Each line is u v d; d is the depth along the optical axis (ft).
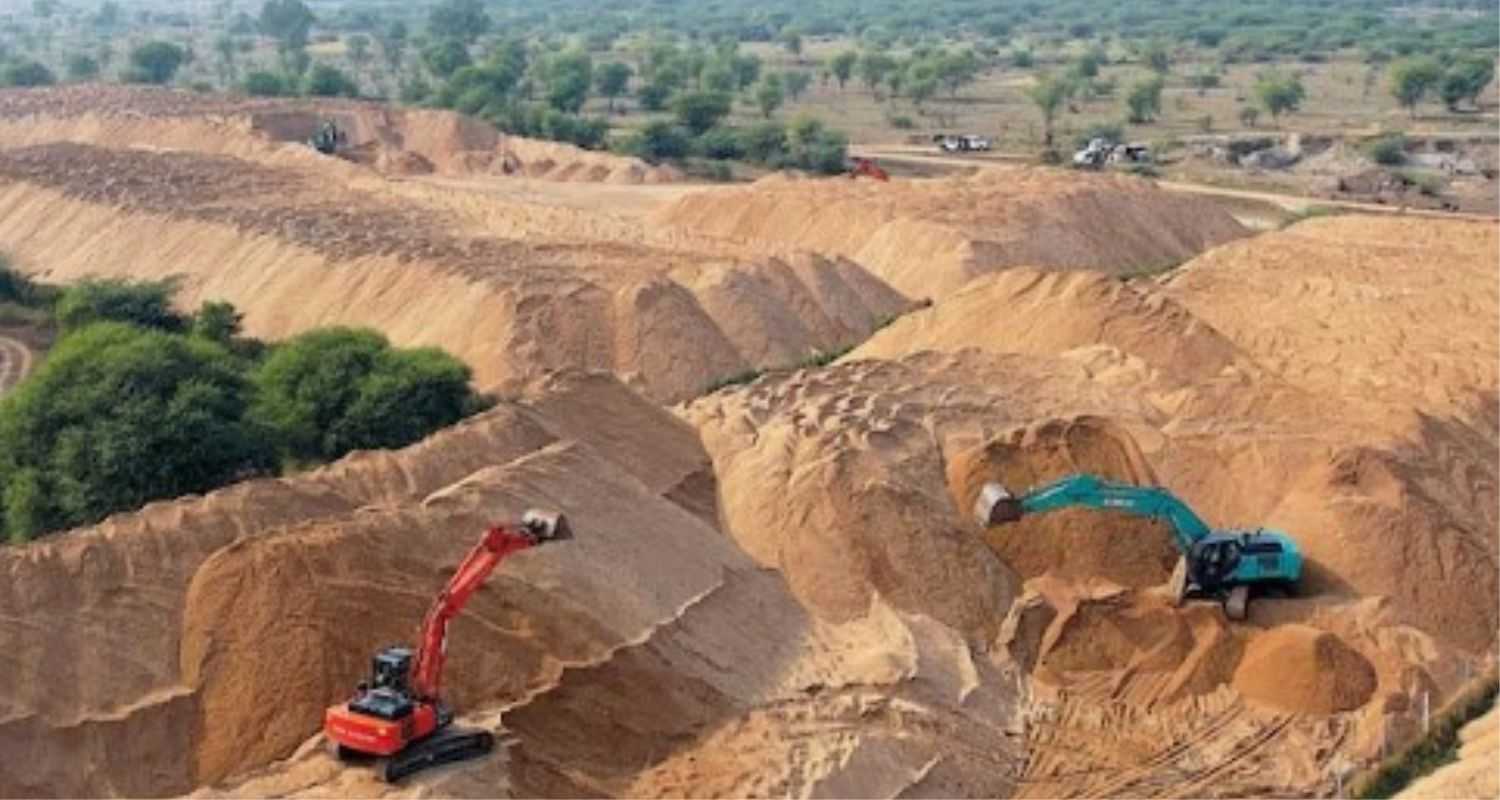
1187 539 152.15
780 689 131.34
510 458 152.56
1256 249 300.61
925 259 276.62
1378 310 255.50
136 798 114.93
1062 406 187.01
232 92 541.75
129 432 170.81
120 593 124.67
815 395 183.42
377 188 335.67
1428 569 157.28
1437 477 175.42
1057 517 159.33
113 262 282.77
